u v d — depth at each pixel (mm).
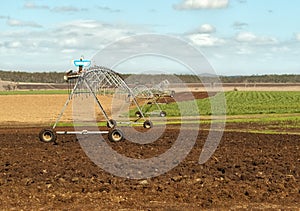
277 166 16656
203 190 13430
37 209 11508
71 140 23766
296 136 25969
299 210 11555
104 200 12375
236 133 27766
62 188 13531
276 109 51125
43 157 18422
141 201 12305
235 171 15820
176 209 11602
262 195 12922
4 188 13508
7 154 19156
